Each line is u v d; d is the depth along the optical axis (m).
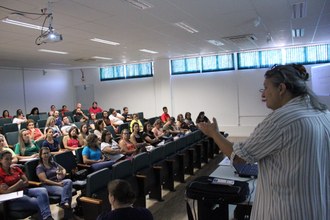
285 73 1.08
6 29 4.63
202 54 9.11
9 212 2.95
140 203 3.47
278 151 1.03
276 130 1.01
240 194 1.85
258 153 1.05
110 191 1.85
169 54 8.75
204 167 5.55
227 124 9.38
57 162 3.91
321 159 1.00
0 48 6.33
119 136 6.33
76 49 6.87
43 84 11.27
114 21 4.46
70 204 3.38
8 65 9.50
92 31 5.07
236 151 1.09
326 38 6.95
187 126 7.64
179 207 3.68
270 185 1.06
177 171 4.60
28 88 10.67
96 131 6.02
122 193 1.82
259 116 8.93
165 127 7.08
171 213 3.50
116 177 3.18
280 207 1.02
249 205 1.84
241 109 9.16
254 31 5.77
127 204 1.83
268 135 1.03
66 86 12.23
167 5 3.80
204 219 2.08
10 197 2.87
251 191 2.02
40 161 3.57
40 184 3.38
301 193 0.99
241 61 9.01
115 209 1.80
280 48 8.35
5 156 3.16
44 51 6.98
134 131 5.84
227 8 4.07
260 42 7.20
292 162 1.00
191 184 2.04
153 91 10.66
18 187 3.14
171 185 4.29
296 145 0.99
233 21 4.85
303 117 1.00
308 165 0.98
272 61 8.54
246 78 8.99
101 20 4.36
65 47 6.51
